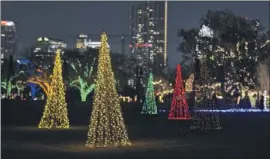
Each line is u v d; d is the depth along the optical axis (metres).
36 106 62.59
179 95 44.59
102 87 20.84
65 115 32.97
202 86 32.44
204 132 29.56
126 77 107.94
